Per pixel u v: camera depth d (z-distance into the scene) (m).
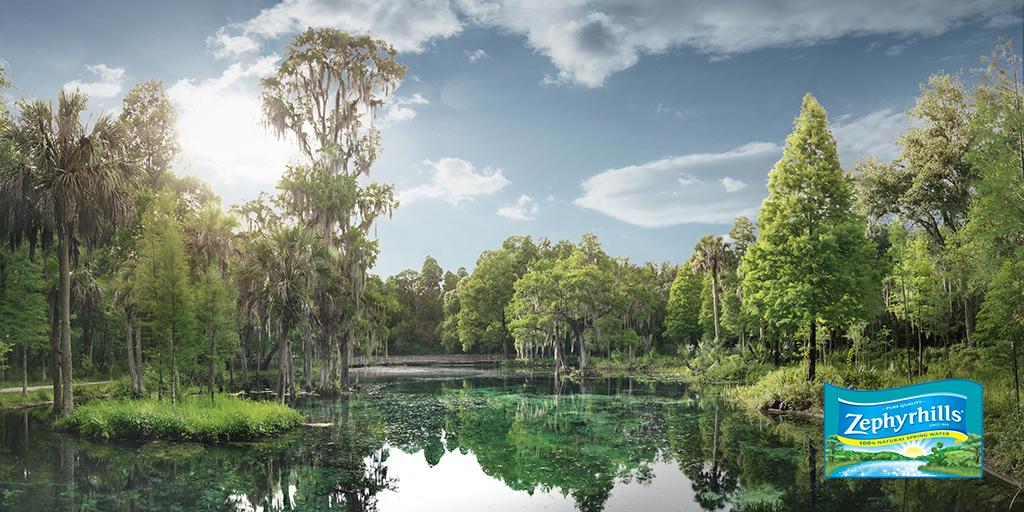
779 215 33.31
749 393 36.84
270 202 43.78
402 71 47.56
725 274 60.69
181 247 29.03
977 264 20.72
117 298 36.66
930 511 12.71
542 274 72.50
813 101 33.88
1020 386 20.45
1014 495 13.52
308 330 40.75
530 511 14.31
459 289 107.50
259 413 25.81
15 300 40.22
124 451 21.44
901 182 39.84
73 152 26.14
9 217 26.25
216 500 15.19
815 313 31.62
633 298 82.69
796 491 15.03
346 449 22.27
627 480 17.12
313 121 45.59
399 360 97.50
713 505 14.28
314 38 45.78
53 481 16.98
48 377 53.09
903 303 31.88
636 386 49.84
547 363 87.44
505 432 26.34
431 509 14.55
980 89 21.19
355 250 42.72
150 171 45.94
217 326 30.14
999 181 18.25
